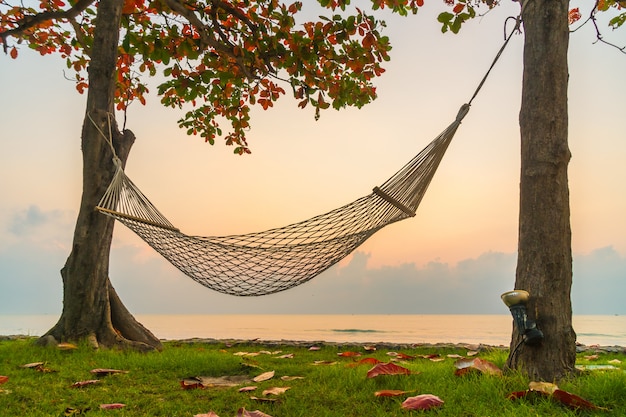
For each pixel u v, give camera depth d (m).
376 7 5.57
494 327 28.16
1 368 3.66
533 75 3.32
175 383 3.25
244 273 3.71
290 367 3.89
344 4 5.49
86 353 4.31
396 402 2.62
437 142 3.57
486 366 3.14
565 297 3.06
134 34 5.47
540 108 3.26
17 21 5.79
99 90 5.02
